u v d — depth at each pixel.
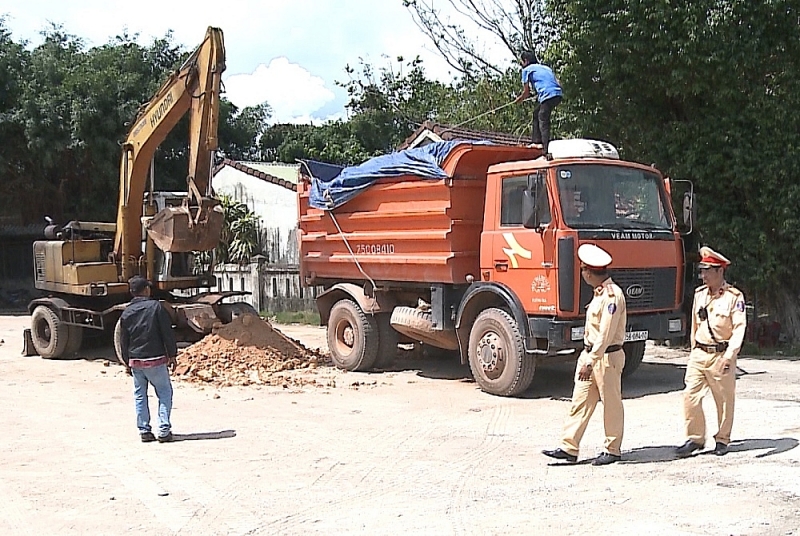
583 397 8.06
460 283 12.49
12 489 7.75
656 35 15.09
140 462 8.62
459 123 27.36
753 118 15.35
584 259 8.05
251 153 44.31
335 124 47.69
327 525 6.55
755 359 15.02
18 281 34.06
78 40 33.91
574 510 6.70
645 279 11.53
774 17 15.07
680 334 11.98
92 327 16.22
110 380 14.12
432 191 12.64
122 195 16.36
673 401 11.26
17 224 33.62
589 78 16.67
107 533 6.53
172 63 34.31
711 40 14.88
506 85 26.47
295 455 8.76
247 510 6.98
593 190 11.34
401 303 14.33
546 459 8.32
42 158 29.81
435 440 9.31
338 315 14.77
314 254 15.35
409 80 44.28
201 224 14.66
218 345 14.41
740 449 8.46
